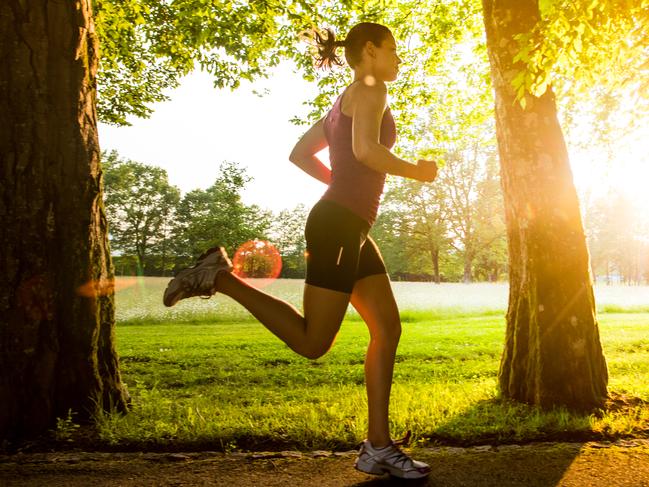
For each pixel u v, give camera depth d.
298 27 9.09
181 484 2.57
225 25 8.95
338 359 7.76
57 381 3.58
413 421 3.71
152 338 10.83
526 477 2.65
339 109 2.53
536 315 4.38
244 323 16.64
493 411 4.11
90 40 4.04
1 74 3.57
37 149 3.63
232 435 3.31
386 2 9.95
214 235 35.12
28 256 3.54
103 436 3.30
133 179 81.06
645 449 3.12
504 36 4.71
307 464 2.87
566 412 4.00
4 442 3.26
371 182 2.46
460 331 12.03
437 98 11.45
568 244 4.39
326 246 2.37
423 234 49.91
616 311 21.50
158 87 14.73
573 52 4.11
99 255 3.90
